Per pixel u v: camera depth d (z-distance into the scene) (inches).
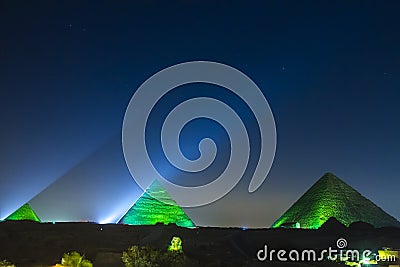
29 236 3093.0
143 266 1962.4
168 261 2012.8
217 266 2126.0
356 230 3607.3
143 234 3400.6
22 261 2149.4
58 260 2178.9
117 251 2393.0
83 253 2288.4
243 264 2194.9
